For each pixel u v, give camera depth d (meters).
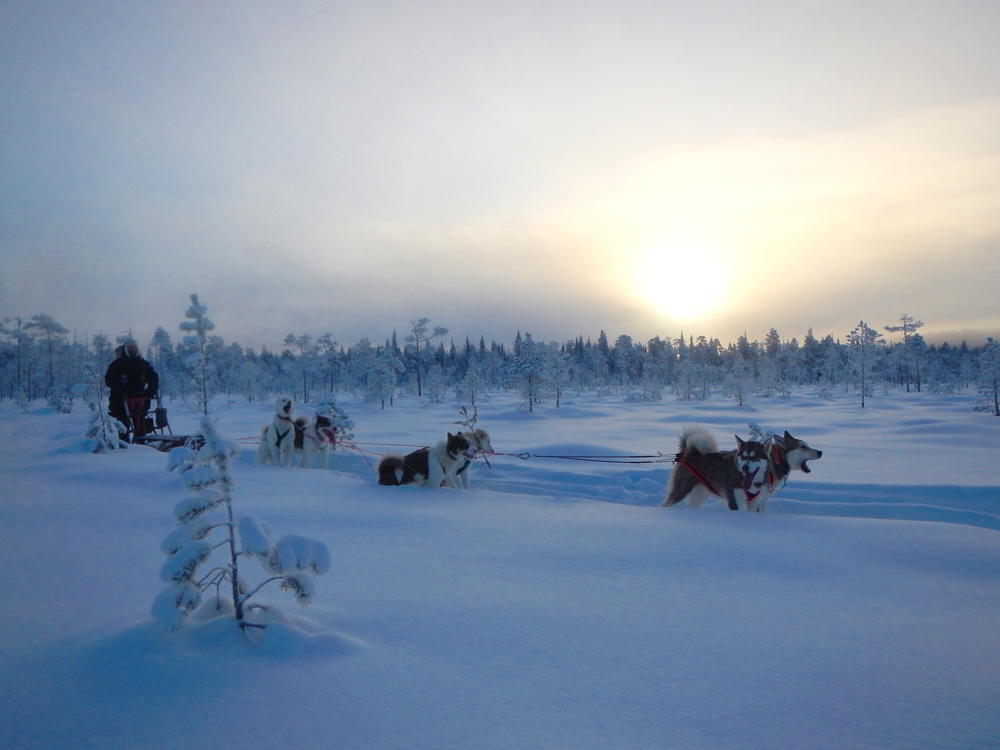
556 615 3.09
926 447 16.50
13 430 15.55
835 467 12.48
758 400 51.16
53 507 5.72
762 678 2.43
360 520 5.36
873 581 3.78
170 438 11.90
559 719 2.06
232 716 1.98
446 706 2.12
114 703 2.04
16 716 1.96
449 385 78.06
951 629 3.00
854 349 48.34
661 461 12.56
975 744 1.97
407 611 3.09
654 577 3.79
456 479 7.97
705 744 1.93
